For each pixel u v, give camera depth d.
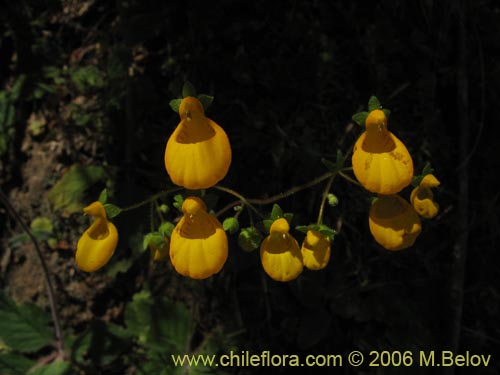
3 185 0.28
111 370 0.27
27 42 0.27
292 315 0.27
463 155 0.27
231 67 0.26
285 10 0.26
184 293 0.27
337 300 0.26
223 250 0.21
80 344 0.26
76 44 0.27
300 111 0.26
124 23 0.26
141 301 0.27
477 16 0.27
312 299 0.26
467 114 0.27
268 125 0.26
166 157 0.21
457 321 0.26
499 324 0.27
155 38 0.27
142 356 0.27
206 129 0.20
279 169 0.26
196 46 0.26
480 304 0.27
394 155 0.20
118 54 0.26
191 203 0.20
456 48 0.27
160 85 0.27
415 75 0.27
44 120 0.27
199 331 0.27
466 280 0.27
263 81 0.26
